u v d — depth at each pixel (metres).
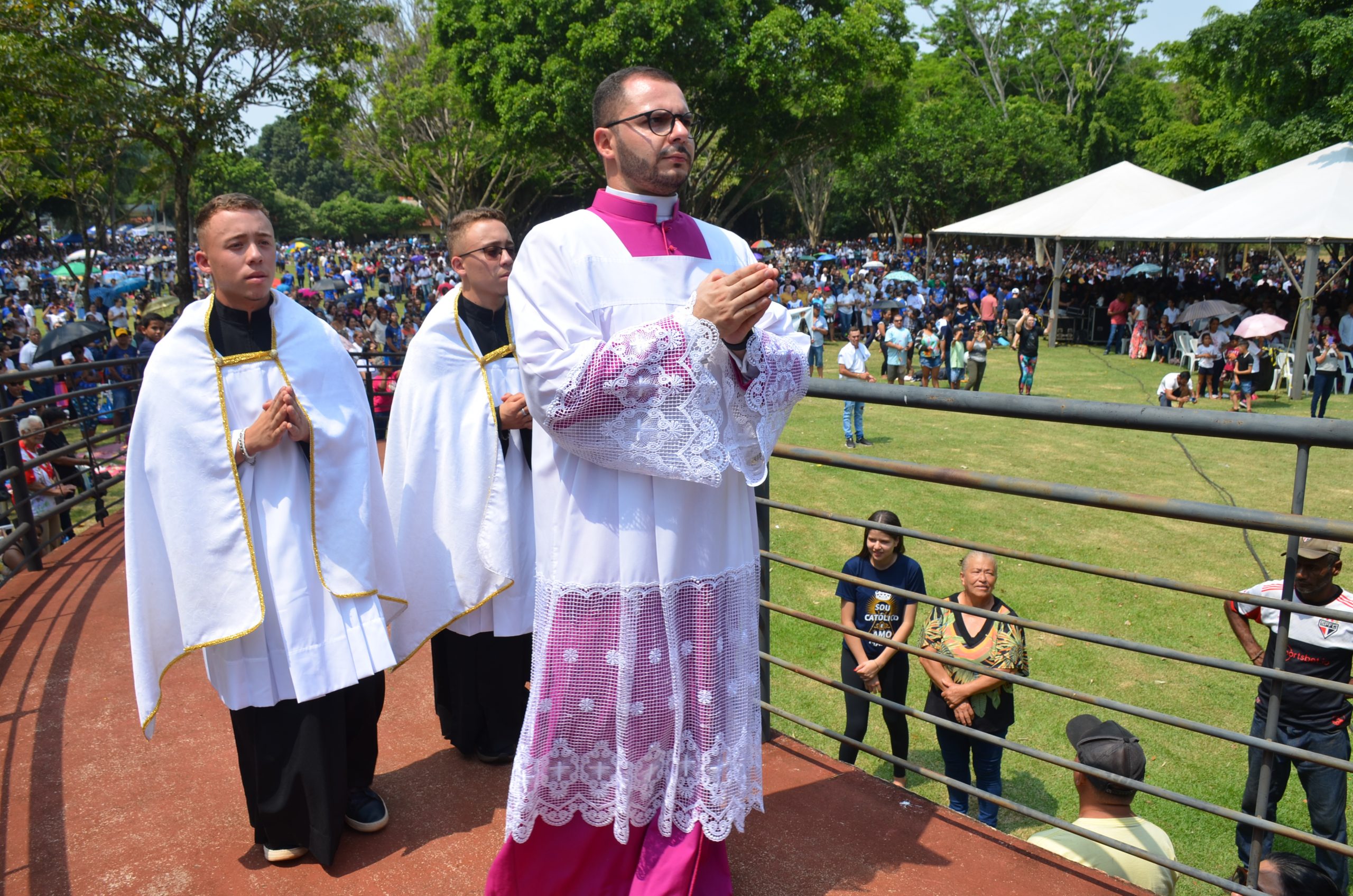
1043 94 50.22
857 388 2.52
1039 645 6.78
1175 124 38.69
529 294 1.96
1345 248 22.59
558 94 21.23
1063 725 5.82
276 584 2.40
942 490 11.02
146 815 2.75
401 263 48.47
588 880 2.10
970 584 4.68
